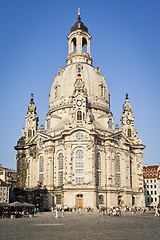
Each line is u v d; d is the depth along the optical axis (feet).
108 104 467.11
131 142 447.42
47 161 403.54
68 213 320.50
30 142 439.22
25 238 109.19
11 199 461.78
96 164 385.29
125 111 483.92
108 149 397.19
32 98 490.49
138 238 108.17
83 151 374.63
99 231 132.77
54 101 456.45
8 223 187.11
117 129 439.22
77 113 393.50
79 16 525.34
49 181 393.91
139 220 210.38
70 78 453.17
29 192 413.18
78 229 143.02
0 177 497.87
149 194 608.19
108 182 388.16
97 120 435.94
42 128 431.02
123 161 420.77
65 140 378.32
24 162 451.12
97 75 465.88
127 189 414.00
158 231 131.34
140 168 449.89
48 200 385.91
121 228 147.13
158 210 273.13
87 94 440.45
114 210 286.46
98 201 369.30
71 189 359.05
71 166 369.71
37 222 196.13
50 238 108.88
